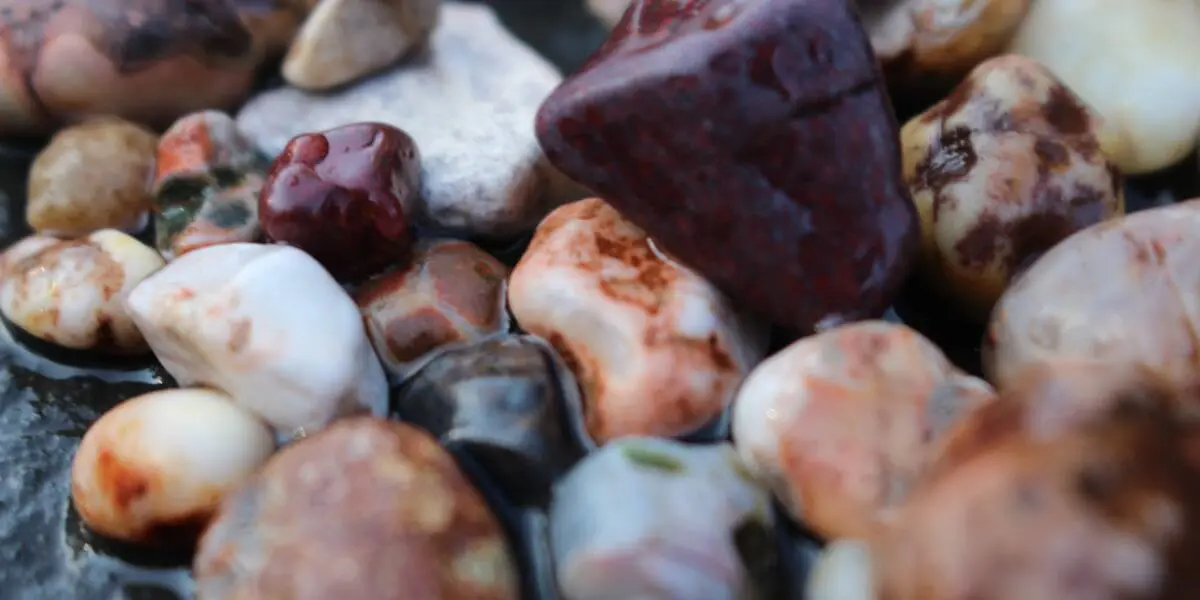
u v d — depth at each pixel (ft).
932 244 0.62
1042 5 0.66
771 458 0.56
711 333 0.59
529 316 0.60
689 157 0.58
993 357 0.59
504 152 0.65
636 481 0.55
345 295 0.60
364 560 0.53
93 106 0.67
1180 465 0.48
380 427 0.56
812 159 0.58
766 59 0.57
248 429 0.58
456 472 0.56
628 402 0.58
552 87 0.69
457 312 0.61
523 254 0.64
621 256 0.60
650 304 0.59
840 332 0.57
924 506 0.50
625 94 0.57
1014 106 0.62
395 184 0.63
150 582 0.58
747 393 0.57
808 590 0.55
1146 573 0.47
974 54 0.67
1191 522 0.48
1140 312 0.57
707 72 0.57
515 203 0.65
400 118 0.68
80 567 0.58
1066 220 0.61
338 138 0.63
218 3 0.68
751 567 0.55
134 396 0.62
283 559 0.54
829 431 0.56
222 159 0.65
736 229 0.58
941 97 0.68
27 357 0.63
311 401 0.58
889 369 0.56
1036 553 0.48
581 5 0.77
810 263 0.59
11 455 0.61
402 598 0.53
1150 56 0.65
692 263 0.59
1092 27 0.65
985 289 0.61
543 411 0.58
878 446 0.55
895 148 0.59
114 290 0.62
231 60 0.68
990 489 0.49
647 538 0.54
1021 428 0.50
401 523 0.54
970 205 0.61
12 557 0.59
